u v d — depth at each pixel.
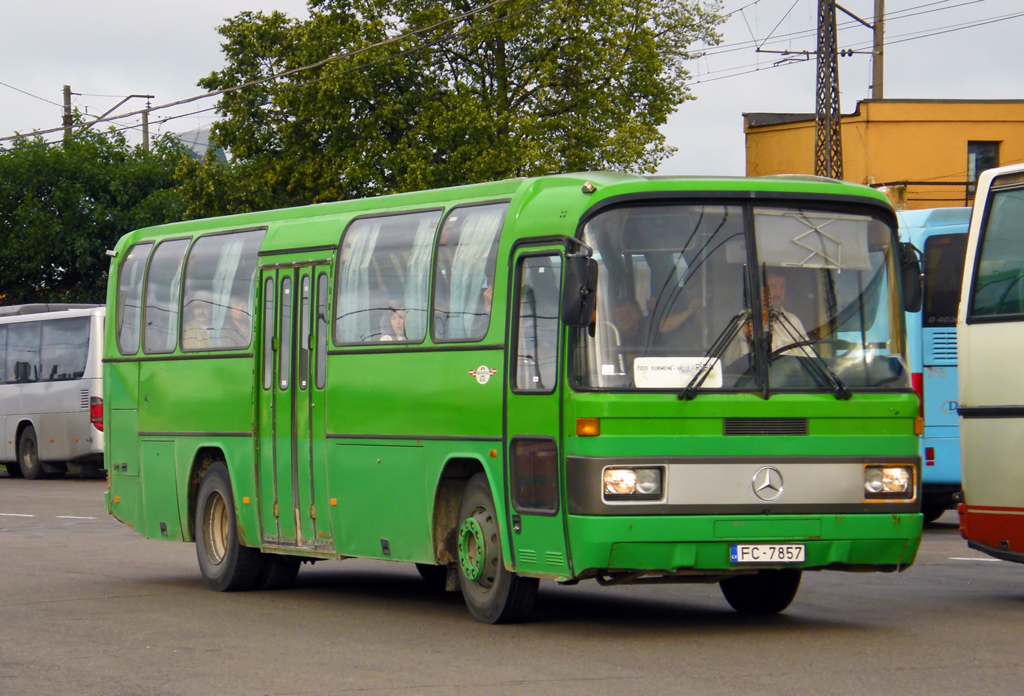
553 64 44.81
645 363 10.27
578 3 46.19
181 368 15.64
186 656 10.39
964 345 12.95
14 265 56.06
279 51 50.72
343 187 47.53
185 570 16.64
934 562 15.86
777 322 10.55
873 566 10.72
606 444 10.12
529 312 10.96
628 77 48.91
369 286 12.93
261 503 14.22
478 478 11.58
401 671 9.52
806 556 10.40
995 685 8.65
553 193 11.02
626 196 10.52
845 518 10.45
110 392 17.02
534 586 11.34
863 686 8.63
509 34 44.03
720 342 10.39
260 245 14.56
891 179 52.88
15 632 11.70
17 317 38.25
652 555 10.12
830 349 10.68
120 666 10.01
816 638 10.55
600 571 10.25
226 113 51.66
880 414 10.62
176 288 15.95
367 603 13.40
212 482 15.05
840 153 44.12
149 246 16.67
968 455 12.91
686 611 12.27
